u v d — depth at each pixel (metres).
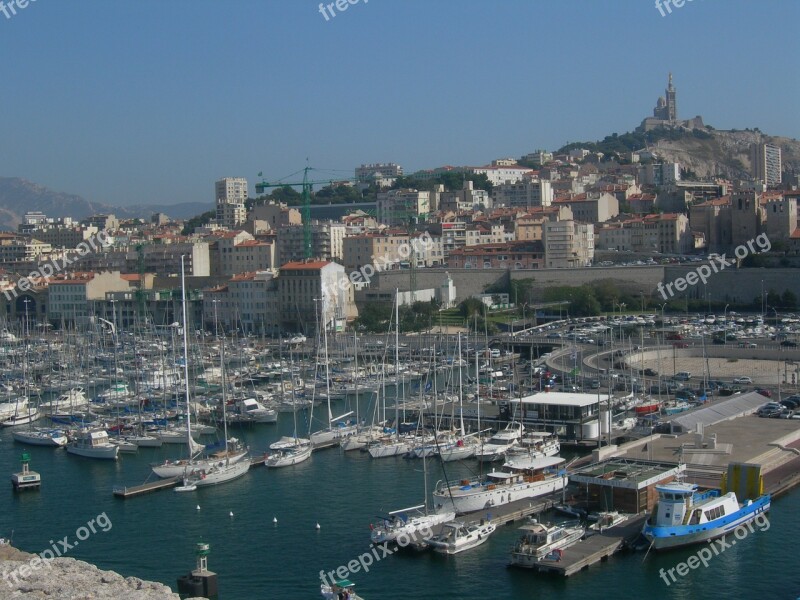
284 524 143.00
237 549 133.62
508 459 161.50
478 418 189.38
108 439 189.50
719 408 194.38
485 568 123.88
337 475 168.12
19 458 187.25
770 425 184.88
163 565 129.25
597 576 120.44
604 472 142.75
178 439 194.75
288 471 171.75
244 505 152.62
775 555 125.31
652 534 125.56
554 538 126.06
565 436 186.88
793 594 115.19
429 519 134.25
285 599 117.38
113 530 142.88
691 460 156.50
